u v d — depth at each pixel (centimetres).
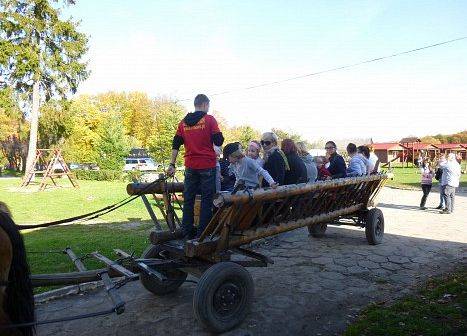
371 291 597
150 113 7569
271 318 503
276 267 725
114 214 1340
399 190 2309
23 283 319
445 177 1377
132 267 481
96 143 4188
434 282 620
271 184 529
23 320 315
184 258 511
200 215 518
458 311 492
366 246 879
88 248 822
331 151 896
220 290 459
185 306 546
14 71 2795
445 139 8519
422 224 1155
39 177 3544
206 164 514
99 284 617
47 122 3191
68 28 2842
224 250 500
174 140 540
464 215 1334
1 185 2661
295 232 1038
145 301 565
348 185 746
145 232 1018
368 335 442
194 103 525
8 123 4209
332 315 512
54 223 439
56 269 671
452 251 828
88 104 5591
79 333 466
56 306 545
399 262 748
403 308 513
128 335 461
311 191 610
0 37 2733
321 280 650
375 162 1023
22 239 326
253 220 547
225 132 5447
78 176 3634
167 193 575
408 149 6184
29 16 2791
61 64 2888
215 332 458
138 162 4888
